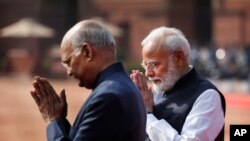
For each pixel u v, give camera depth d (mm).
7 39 73562
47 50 72562
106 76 7125
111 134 6840
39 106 7434
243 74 54062
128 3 74625
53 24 74188
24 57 65250
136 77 8383
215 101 7992
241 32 70750
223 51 57000
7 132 25438
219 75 54750
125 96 6977
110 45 7184
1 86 53094
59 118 7352
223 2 71375
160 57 8133
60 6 74438
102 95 6902
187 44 8180
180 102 8141
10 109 34531
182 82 8227
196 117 7891
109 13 75312
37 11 74312
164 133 7926
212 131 7852
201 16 73312
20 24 69062
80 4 74750
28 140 23484
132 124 6977
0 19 75500
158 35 8164
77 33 7117
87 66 7145
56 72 62750
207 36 73375
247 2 70750
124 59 69188
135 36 74438
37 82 7453
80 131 6879
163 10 73188
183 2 72812
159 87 8281
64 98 7480
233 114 31375
